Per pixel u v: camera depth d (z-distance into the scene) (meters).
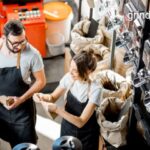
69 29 6.29
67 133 4.25
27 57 4.03
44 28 5.80
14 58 4.03
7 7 5.72
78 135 4.19
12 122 4.43
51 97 4.04
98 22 5.41
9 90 4.21
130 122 4.29
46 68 6.05
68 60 5.50
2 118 4.43
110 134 4.36
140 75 3.82
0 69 4.09
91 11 5.49
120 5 4.14
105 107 4.43
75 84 3.95
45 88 5.71
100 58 5.26
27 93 4.20
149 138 3.81
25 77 4.15
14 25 3.84
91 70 3.82
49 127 5.27
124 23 4.11
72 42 5.42
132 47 4.01
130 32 4.01
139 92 4.05
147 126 3.90
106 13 4.58
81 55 3.78
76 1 6.70
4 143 5.02
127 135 4.40
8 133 4.55
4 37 3.96
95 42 5.32
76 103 3.99
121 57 4.95
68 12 6.13
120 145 4.41
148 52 3.58
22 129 4.48
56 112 3.96
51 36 6.15
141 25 3.67
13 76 4.11
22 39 3.90
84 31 5.51
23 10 5.75
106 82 4.72
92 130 4.21
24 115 4.40
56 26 6.08
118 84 4.71
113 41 4.71
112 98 4.46
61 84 4.05
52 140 5.12
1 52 4.02
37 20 5.74
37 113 5.43
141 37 3.68
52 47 6.12
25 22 5.70
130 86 4.57
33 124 4.55
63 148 3.24
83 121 3.91
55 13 6.07
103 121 4.32
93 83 3.91
